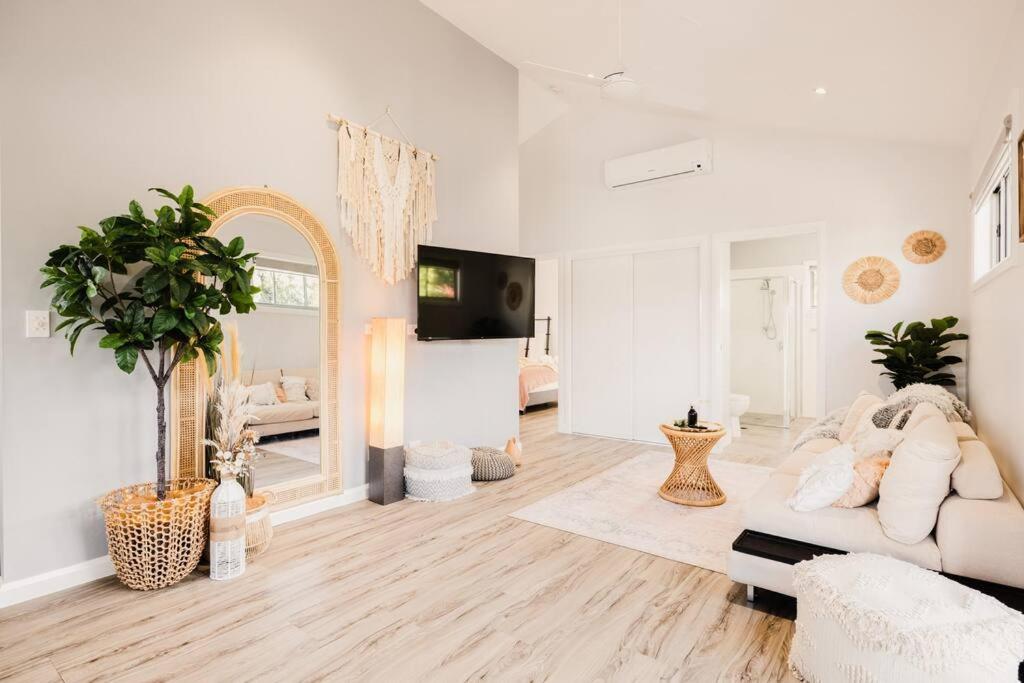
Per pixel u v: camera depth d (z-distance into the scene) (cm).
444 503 356
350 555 271
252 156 303
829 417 400
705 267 528
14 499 224
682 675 176
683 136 541
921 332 383
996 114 263
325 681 173
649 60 379
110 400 251
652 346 565
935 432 210
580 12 339
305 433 330
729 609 219
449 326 409
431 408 419
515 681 173
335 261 342
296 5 325
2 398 221
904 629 145
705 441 349
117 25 251
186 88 275
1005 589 176
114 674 176
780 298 711
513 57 472
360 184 359
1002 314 245
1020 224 207
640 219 568
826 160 462
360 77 362
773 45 293
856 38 259
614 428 591
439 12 416
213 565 243
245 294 250
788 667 180
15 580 224
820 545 214
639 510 341
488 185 469
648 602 225
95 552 246
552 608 220
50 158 232
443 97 425
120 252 222
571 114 591
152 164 263
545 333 958
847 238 452
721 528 309
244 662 183
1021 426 205
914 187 423
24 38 225
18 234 224
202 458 282
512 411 501
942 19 225
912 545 195
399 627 205
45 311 231
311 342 332
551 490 386
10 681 172
